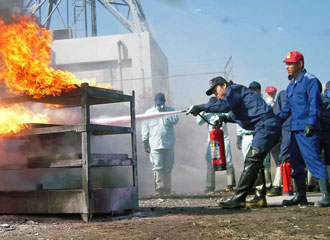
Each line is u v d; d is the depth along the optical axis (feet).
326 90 22.15
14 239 9.55
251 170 15.25
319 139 15.66
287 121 20.08
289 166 20.44
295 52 16.05
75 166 12.63
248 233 9.65
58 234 10.12
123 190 13.46
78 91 12.58
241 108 15.46
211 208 15.56
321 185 15.39
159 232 10.00
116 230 10.50
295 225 10.77
